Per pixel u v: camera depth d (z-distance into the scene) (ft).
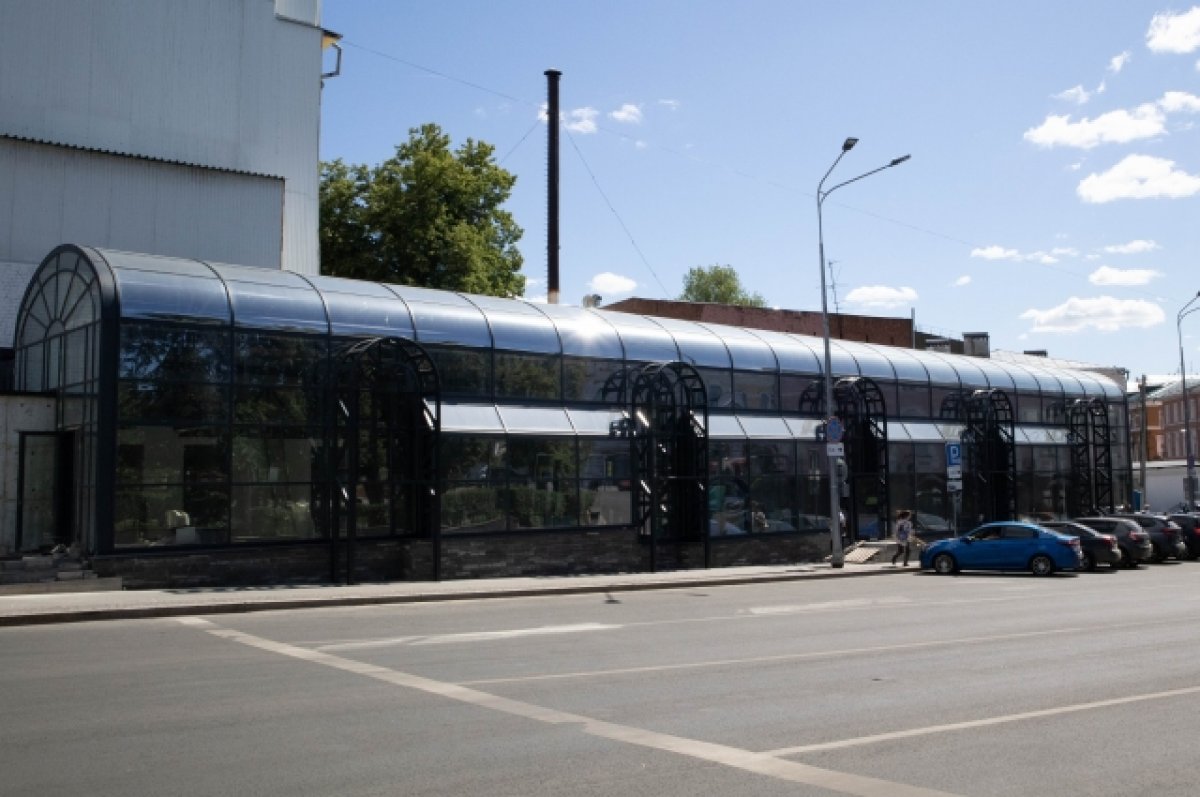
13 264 100.22
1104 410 167.02
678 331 114.62
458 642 50.49
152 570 72.79
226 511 76.79
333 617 62.28
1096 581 95.55
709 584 91.56
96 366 73.56
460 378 92.32
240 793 23.88
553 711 33.45
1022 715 33.06
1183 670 42.29
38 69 110.42
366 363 84.94
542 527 94.27
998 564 104.99
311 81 131.44
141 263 77.77
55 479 79.87
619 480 101.19
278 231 118.83
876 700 35.55
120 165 109.29
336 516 80.53
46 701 34.60
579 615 63.93
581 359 101.45
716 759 27.27
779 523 116.57
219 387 77.41
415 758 27.20
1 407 78.64
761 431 116.57
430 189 156.56
